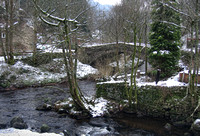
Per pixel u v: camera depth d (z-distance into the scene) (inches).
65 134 323.0
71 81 422.0
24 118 406.6
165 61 623.2
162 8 582.9
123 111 446.3
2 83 682.2
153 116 420.8
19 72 770.8
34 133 296.5
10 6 765.3
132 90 455.5
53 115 427.8
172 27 593.9
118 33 565.9
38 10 343.6
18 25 805.2
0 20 840.9
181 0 394.3
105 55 975.0
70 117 416.8
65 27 354.9
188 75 430.3
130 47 768.9
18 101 539.5
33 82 747.4
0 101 537.6
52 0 397.4
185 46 821.9
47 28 428.8
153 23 633.0
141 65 1063.0
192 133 339.6
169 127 365.4
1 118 400.8
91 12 445.7
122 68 837.8
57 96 595.2
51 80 784.3
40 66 838.5
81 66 982.4
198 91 392.2
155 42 629.6
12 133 288.8
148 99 433.1
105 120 406.0
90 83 808.3
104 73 885.8
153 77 619.8
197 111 378.0
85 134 339.6
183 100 397.4
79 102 416.2
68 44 401.4
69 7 378.9
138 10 422.3
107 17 565.3
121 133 346.0
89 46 920.3
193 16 361.7
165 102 414.9
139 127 373.4
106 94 500.1
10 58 808.9
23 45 776.9
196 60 373.4
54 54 411.2
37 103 520.7
